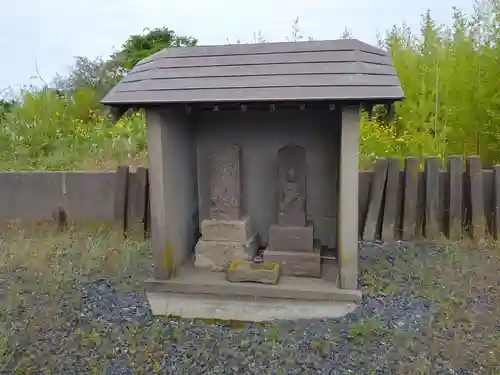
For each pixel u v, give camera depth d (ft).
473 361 9.48
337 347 10.14
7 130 29.84
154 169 13.00
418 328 10.89
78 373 9.31
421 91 26.45
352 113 11.60
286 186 14.15
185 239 15.23
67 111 35.29
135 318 11.71
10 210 20.54
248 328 11.20
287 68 12.03
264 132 15.65
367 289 13.33
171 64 13.07
